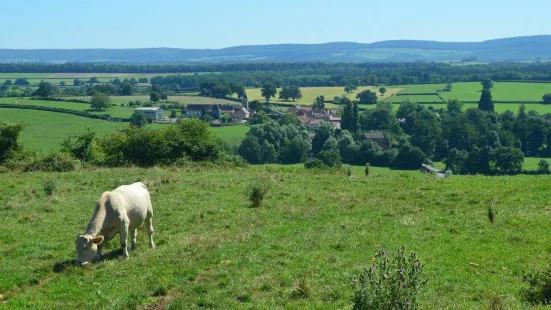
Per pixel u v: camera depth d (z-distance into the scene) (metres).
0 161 45.25
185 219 24.22
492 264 17.47
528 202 26.55
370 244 19.73
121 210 18.27
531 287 14.38
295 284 15.26
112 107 165.25
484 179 34.94
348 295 14.63
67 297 14.77
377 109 149.50
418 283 11.73
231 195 30.00
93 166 44.56
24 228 22.23
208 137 50.00
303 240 20.25
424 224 22.69
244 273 16.50
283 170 42.66
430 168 98.19
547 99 183.62
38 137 107.69
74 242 20.38
